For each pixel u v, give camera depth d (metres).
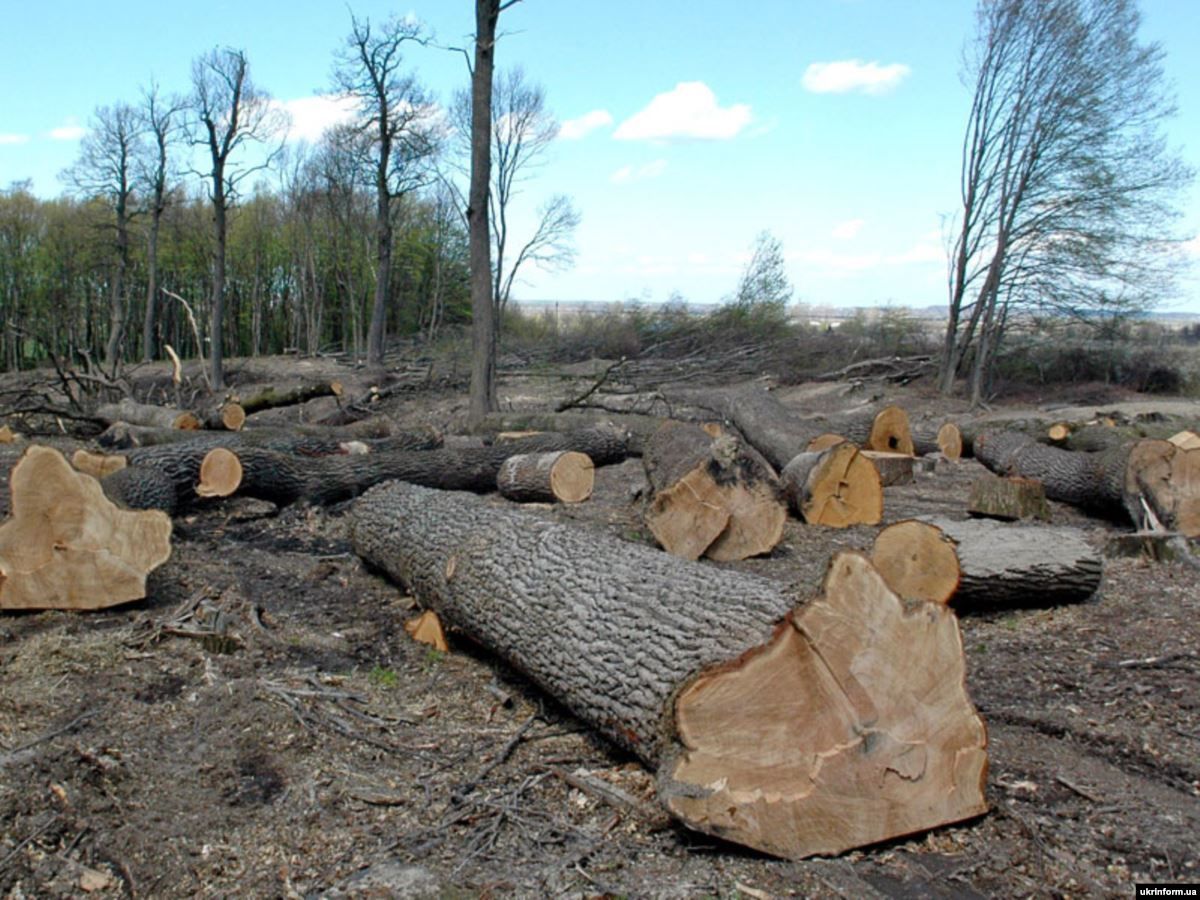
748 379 25.36
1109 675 5.58
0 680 5.00
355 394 22.64
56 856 3.60
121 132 32.81
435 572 6.15
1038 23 21.81
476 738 4.76
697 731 3.59
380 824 3.91
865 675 3.74
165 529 6.53
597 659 4.41
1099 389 24.06
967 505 10.93
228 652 5.69
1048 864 3.62
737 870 3.53
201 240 42.59
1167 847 3.72
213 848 3.72
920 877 3.54
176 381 17.31
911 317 28.05
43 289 41.31
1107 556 8.17
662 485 8.75
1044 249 22.86
